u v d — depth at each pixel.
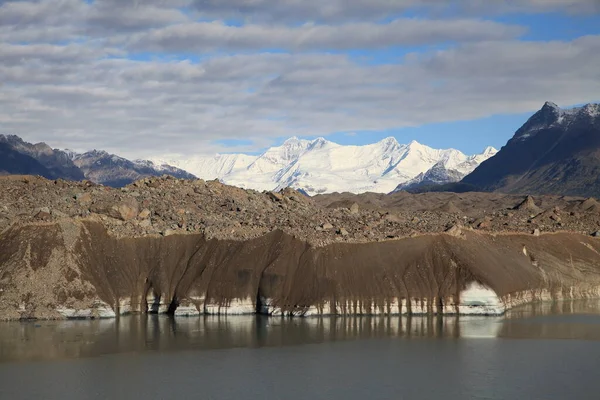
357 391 131.38
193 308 185.25
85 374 139.00
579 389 132.88
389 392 131.00
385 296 185.00
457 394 130.25
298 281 186.62
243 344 158.75
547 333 170.12
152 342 159.88
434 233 198.75
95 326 173.88
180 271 191.25
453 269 190.50
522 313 192.25
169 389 131.75
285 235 194.50
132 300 187.75
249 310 186.25
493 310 187.25
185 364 145.12
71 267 183.88
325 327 173.62
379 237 196.12
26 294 179.00
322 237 194.25
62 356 149.38
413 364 146.00
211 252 193.00
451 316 185.88
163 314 187.00
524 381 136.75
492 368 143.88
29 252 183.00
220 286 187.38
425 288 187.25
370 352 153.62
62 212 195.62
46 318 177.75
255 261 190.75
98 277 186.00
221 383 134.88
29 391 130.38
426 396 129.25
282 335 166.12
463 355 152.12
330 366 144.50
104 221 196.38
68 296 180.62
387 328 172.88
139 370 141.50
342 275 186.75
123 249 192.12
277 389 132.12
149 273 190.62
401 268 190.00
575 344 160.62
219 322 178.88
